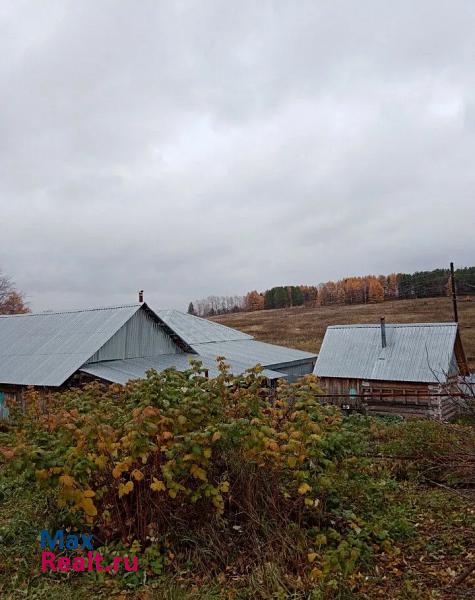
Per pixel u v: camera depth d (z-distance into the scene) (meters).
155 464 5.67
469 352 30.22
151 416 5.36
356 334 24.70
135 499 5.87
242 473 5.88
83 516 6.07
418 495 7.41
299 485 5.86
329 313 78.88
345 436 6.50
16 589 5.25
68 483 4.95
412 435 8.73
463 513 6.68
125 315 20.38
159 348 22.08
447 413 20.55
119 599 4.97
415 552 5.70
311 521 6.09
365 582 5.04
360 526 6.12
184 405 5.59
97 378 16.84
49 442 5.58
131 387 7.96
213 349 26.72
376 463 8.45
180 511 5.85
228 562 5.43
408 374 21.34
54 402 9.46
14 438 7.08
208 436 5.29
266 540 5.54
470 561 5.38
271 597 4.73
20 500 7.68
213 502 5.44
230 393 6.53
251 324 72.44
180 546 5.69
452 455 6.78
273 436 5.83
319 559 5.21
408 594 4.79
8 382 17.73
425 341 22.80
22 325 22.89
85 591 5.16
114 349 19.62
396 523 6.27
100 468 5.50
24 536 6.37
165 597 4.86
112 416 6.50
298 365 27.00
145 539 5.70
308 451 5.58
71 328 20.88
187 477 5.74
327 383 23.36
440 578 5.07
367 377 22.23
